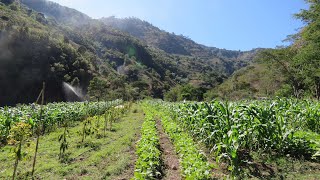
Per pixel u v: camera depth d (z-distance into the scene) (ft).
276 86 164.55
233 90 217.97
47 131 48.60
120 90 250.98
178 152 28.73
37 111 50.70
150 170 21.16
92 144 36.40
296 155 26.11
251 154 26.55
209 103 31.99
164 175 23.06
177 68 582.35
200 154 23.30
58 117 54.70
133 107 134.10
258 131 26.18
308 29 89.25
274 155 26.09
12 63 229.25
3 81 219.20
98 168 25.49
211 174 21.27
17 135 19.24
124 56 514.68
